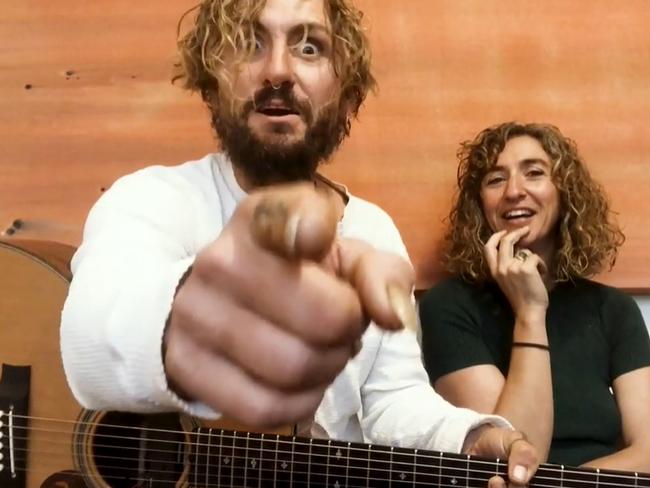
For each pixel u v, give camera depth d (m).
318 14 0.82
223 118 0.85
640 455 1.22
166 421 0.85
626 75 1.39
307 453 0.85
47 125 1.40
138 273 0.38
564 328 1.31
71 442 0.89
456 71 1.40
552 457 1.22
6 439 0.90
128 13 1.41
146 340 0.33
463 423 0.94
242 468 0.85
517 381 1.20
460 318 1.31
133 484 0.86
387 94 1.40
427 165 1.38
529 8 1.40
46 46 1.41
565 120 1.39
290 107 0.80
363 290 0.30
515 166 1.33
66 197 1.39
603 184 1.38
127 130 1.40
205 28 0.92
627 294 1.37
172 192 0.81
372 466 0.86
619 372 1.29
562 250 1.34
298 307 0.30
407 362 1.06
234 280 0.30
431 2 1.40
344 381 1.00
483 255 1.34
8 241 1.09
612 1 1.40
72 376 0.36
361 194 1.38
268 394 0.31
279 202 0.29
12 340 0.94
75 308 0.37
